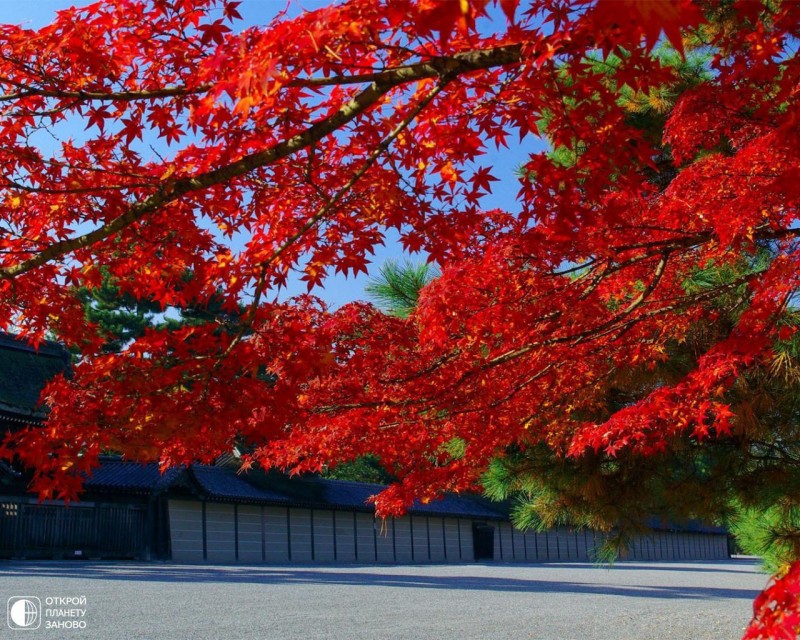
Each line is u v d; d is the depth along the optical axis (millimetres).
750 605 13539
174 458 3170
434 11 1425
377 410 4258
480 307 3707
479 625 9102
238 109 2088
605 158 2801
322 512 30422
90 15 2738
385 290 6398
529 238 3426
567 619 10219
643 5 1282
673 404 4051
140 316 29938
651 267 4230
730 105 3533
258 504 27312
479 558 37531
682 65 5945
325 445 4367
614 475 6645
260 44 2053
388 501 4758
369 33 2277
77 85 2996
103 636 7043
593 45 2271
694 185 3693
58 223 3291
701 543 53906
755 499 6207
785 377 5105
